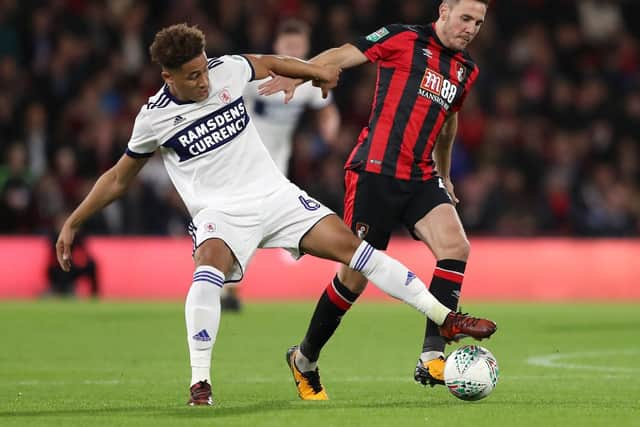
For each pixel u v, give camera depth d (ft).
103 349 117.08
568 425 61.67
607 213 233.76
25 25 253.44
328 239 73.10
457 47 81.56
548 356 110.73
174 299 206.18
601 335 134.72
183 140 72.95
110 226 217.97
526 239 222.89
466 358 72.18
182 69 69.92
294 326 143.84
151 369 98.99
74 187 220.23
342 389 84.02
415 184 80.59
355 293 77.92
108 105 241.14
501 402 73.82
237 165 73.46
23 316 158.81
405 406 71.10
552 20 281.95
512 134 248.32
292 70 75.92
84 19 254.27
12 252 212.84
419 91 81.00
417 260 210.38
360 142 82.33
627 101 261.44
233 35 251.19
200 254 71.82
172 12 257.34
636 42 281.95
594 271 219.00
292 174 227.20
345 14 261.24
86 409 70.44
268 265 214.48
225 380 90.58
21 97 239.30
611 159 252.01
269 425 61.41
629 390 82.38
